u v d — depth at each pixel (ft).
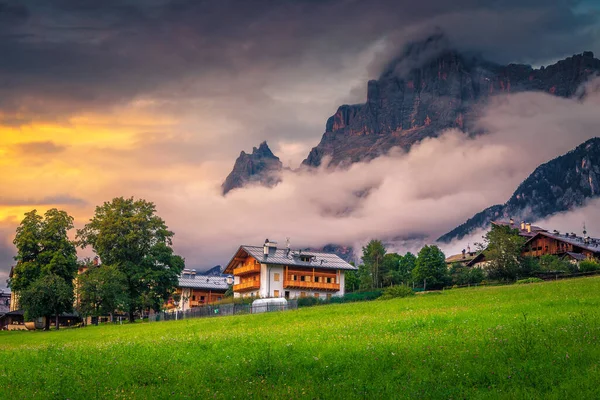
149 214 331.16
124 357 92.84
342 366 73.20
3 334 271.90
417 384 62.28
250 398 61.36
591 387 56.80
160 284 326.85
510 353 71.31
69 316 444.96
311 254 403.34
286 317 170.81
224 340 106.93
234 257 415.64
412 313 140.87
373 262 501.97
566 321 95.71
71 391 67.67
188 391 65.51
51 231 310.24
